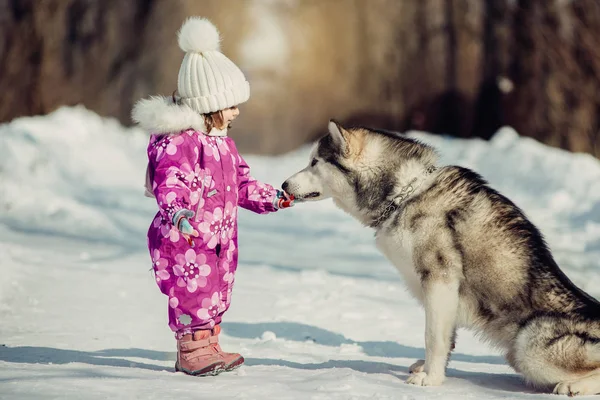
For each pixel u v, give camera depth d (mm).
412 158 5590
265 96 22562
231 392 4355
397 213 5461
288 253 12398
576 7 21547
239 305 8219
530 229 5238
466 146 21125
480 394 4777
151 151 5133
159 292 8602
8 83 22219
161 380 4621
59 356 5508
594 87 21422
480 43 22609
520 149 19812
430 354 5164
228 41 22453
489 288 5180
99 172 17891
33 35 22250
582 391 4730
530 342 4984
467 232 5211
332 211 17391
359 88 23188
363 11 23125
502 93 22172
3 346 5828
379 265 11555
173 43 22312
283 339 6785
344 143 5691
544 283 5039
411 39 23188
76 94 22250
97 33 22500
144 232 13602
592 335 4801
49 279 8852
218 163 5164
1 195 13586
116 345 6102
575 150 21234
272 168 20578
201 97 5230
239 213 16766
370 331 7340
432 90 23031
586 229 14562
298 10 22906
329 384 4609
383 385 4852
